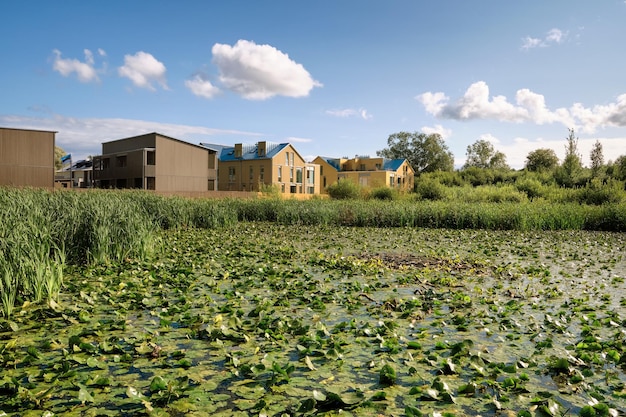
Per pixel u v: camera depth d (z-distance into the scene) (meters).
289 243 12.64
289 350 4.13
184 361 3.68
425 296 6.30
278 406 3.03
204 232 15.20
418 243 13.15
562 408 3.04
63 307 5.41
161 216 16.22
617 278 7.69
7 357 3.77
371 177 55.22
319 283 7.10
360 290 6.70
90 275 7.17
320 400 3.04
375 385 3.40
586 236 15.77
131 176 36.03
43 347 4.07
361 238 14.38
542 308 5.78
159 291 6.29
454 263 9.34
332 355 3.93
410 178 59.38
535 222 18.48
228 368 3.66
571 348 4.23
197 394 3.18
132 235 8.99
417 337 4.54
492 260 9.99
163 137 35.66
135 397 3.06
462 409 3.04
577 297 6.47
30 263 5.68
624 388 3.38
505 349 4.24
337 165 60.28
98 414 2.88
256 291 6.49
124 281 6.87
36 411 2.90
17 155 24.36
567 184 33.06
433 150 73.50
